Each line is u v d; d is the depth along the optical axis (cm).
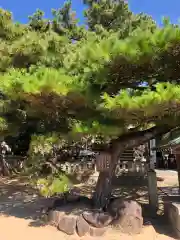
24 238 682
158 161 2158
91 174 1417
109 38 604
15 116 897
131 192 1197
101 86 634
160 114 569
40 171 740
